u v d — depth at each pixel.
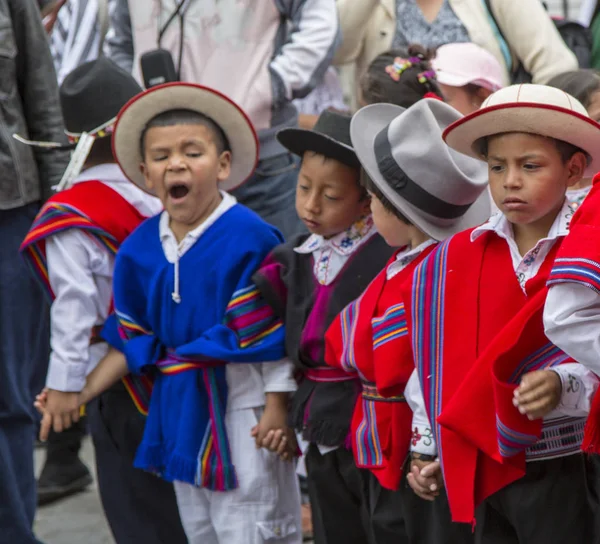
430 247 6.07
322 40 9.29
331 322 6.55
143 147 7.22
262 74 9.27
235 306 6.88
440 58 8.24
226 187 7.54
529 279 5.30
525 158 5.20
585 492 5.43
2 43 8.34
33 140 8.69
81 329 7.32
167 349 7.13
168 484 7.39
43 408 7.31
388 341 5.99
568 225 5.31
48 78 8.73
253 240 6.98
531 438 5.23
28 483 8.22
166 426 7.00
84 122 7.76
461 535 5.93
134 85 7.88
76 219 7.38
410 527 6.13
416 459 5.82
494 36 9.45
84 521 9.52
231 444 6.94
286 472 7.05
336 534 6.70
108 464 7.52
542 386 5.09
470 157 6.02
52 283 7.41
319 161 6.55
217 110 7.14
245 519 6.91
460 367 5.50
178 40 9.38
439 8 9.57
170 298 7.05
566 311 4.91
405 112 6.14
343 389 6.52
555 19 10.22
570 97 5.32
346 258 6.62
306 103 11.45
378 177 6.13
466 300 5.53
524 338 5.22
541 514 5.41
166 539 7.44
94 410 7.56
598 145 5.19
